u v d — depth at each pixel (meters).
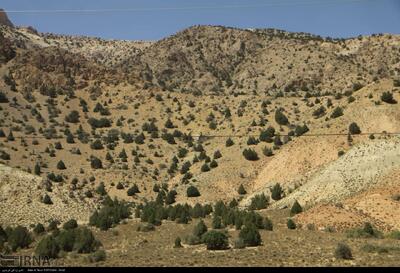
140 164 126.50
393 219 61.94
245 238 51.31
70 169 120.62
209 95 170.50
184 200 101.50
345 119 107.81
